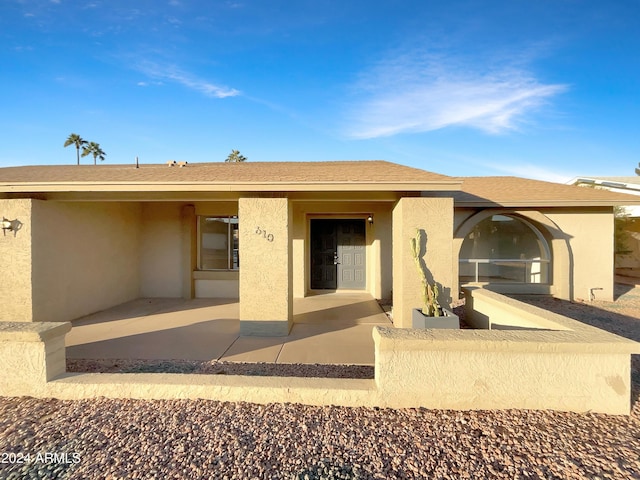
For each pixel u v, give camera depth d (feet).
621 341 11.13
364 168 30.04
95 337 22.61
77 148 167.43
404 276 23.38
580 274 36.83
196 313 29.55
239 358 18.69
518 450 9.43
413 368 11.57
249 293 23.00
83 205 28.68
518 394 11.37
